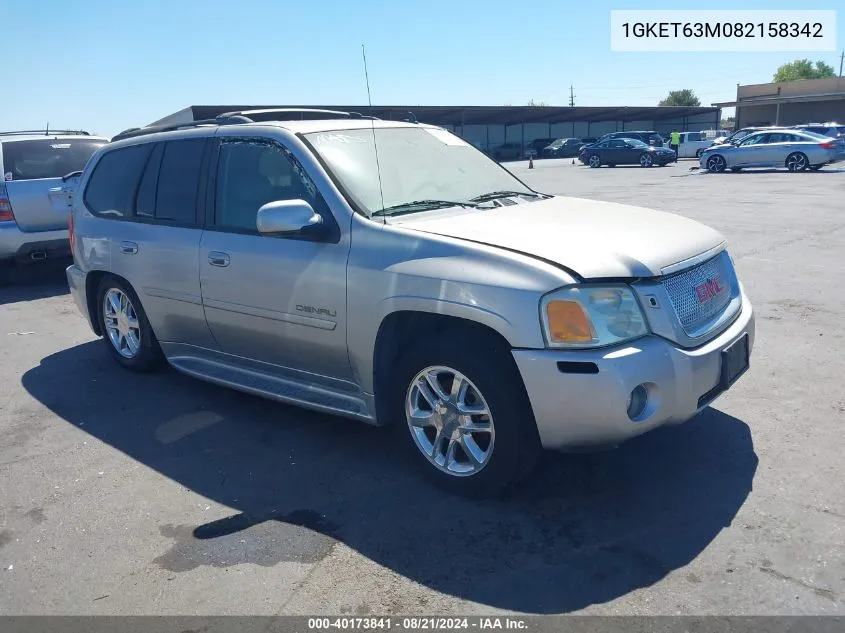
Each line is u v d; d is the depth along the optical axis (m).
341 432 4.62
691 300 3.59
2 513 3.80
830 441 4.11
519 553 3.23
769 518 3.38
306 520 3.60
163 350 5.45
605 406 3.20
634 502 3.59
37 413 5.18
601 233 3.73
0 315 8.20
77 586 3.15
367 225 3.88
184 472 4.17
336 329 3.99
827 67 92.94
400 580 3.08
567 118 65.00
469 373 3.49
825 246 9.95
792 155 25.17
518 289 3.30
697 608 2.81
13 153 9.30
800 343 5.84
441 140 5.07
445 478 3.75
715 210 14.37
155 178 5.27
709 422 4.44
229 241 4.55
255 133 4.57
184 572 3.21
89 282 5.96
